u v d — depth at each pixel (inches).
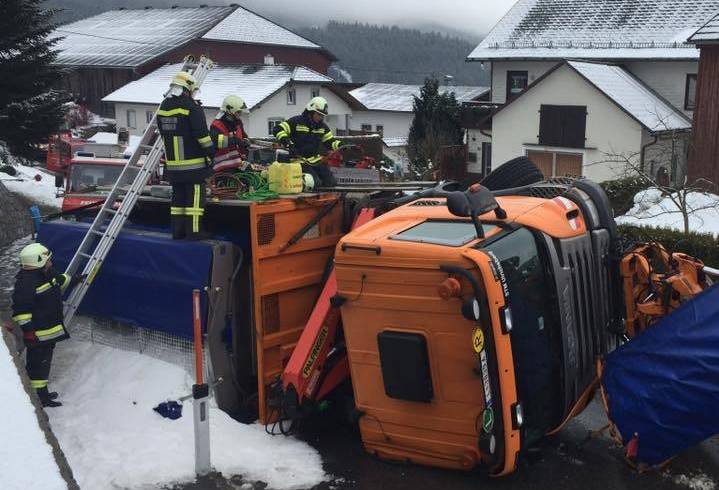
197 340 223.8
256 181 286.4
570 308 223.9
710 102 778.8
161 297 269.4
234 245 261.0
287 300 271.3
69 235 301.7
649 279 252.4
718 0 1246.9
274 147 333.4
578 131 1084.5
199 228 269.1
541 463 235.6
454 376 209.5
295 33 2635.3
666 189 510.3
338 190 294.5
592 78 1067.3
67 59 2304.4
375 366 223.6
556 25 1355.8
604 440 251.3
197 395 220.7
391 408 224.5
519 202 240.4
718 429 210.5
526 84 1350.9
